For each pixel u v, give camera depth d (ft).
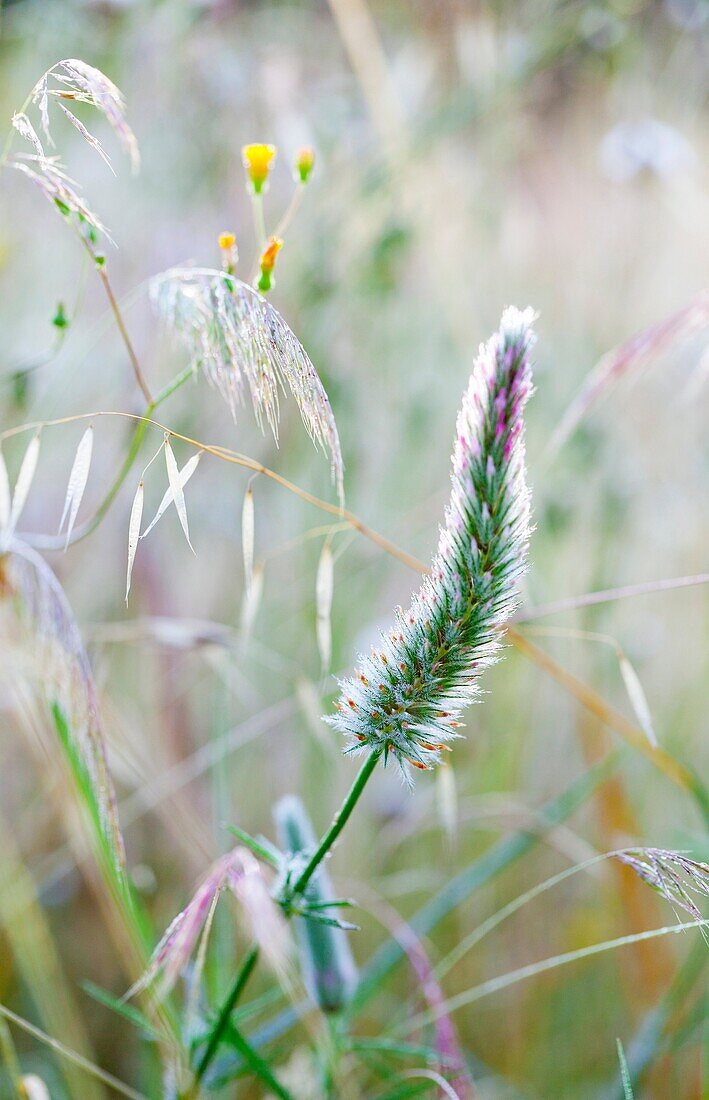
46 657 1.38
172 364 1.88
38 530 1.93
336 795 1.92
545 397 1.98
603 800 1.88
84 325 1.92
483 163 2.17
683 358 1.98
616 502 1.91
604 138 2.24
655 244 2.21
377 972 1.69
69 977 1.86
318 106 2.06
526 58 2.08
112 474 1.85
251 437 1.96
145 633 1.65
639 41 2.32
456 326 2.10
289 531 1.99
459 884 1.75
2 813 1.88
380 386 2.05
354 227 1.97
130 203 1.98
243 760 1.93
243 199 2.01
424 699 1.23
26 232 1.98
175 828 1.70
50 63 1.99
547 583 1.98
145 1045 1.65
